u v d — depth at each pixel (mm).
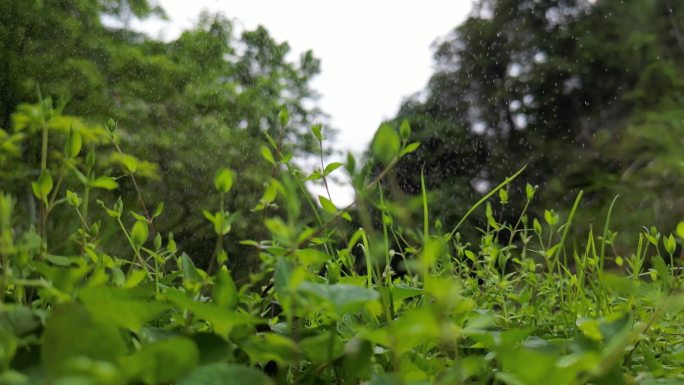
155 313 472
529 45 16953
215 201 9172
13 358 503
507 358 424
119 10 11281
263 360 640
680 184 8258
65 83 9141
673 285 807
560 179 13406
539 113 16062
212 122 10820
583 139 15273
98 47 10375
